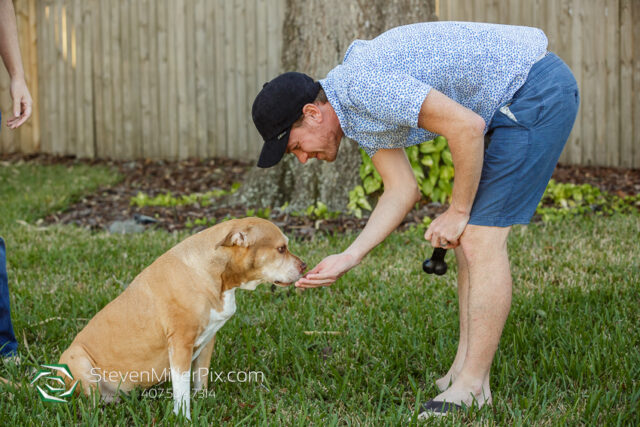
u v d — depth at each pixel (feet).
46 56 38.19
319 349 13.01
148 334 10.43
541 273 17.35
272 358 12.53
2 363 12.14
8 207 26.43
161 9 36.70
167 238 21.57
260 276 10.57
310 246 20.24
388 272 17.76
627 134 32.81
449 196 25.71
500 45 9.93
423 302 15.12
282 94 9.84
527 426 9.59
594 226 21.94
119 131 37.99
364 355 12.62
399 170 11.35
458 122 9.20
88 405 10.20
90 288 16.51
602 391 10.48
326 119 10.01
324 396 11.13
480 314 10.19
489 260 10.18
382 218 11.20
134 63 37.37
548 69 10.06
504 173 10.02
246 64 36.35
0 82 38.60
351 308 14.94
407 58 9.73
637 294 15.40
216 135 37.14
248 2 35.83
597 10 32.42
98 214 26.23
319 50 25.05
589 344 12.44
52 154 38.83
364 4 24.71
